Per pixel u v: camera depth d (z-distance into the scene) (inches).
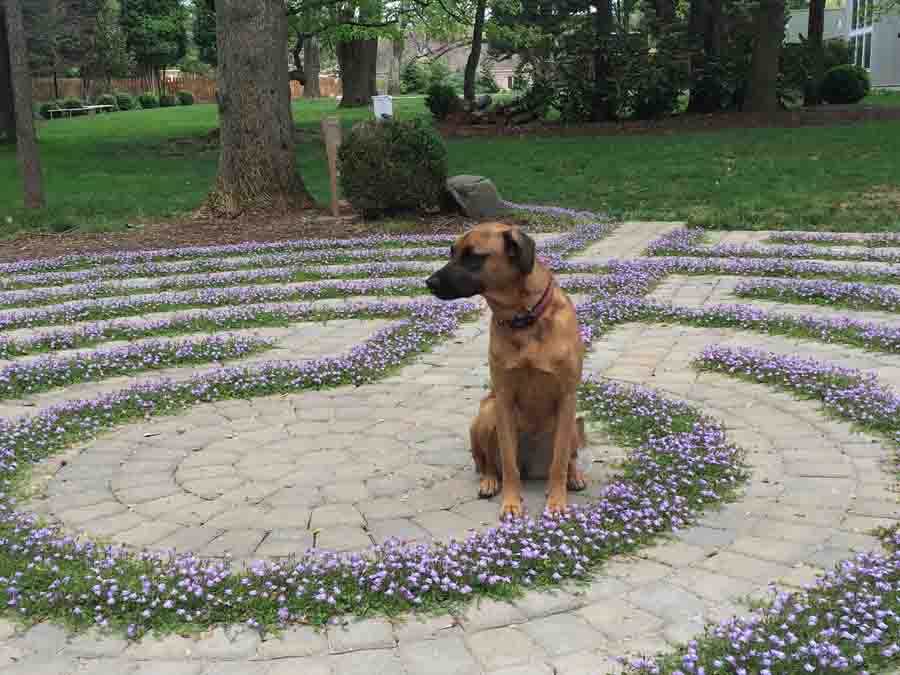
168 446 217.8
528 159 876.6
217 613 135.0
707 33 1209.4
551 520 161.5
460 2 1365.7
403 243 514.3
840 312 323.9
